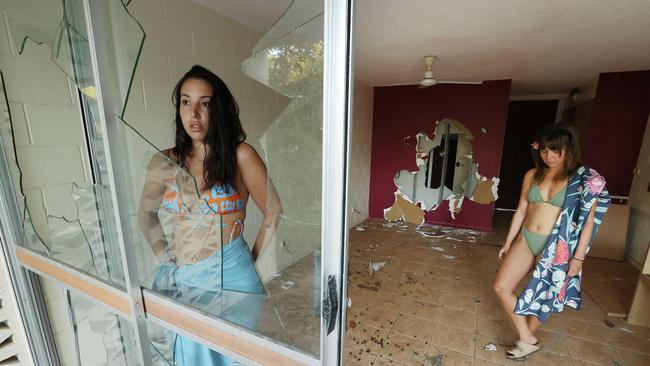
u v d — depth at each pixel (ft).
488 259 10.50
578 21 6.49
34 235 4.20
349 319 7.06
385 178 15.06
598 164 11.05
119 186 3.05
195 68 3.87
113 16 2.93
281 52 2.78
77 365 4.93
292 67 2.58
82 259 3.96
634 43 7.73
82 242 3.94
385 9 6.02
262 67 3.24
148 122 5.06
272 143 3.05
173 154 3.84
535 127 17.07
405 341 6.32
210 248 3.51
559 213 5.12
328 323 2.21
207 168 3.66
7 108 3.84
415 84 13.71
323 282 2.18
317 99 2.13
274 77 3.02
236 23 6.16
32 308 4.44
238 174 3.70
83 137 3.94
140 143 3.57
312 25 2.10
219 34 5.94
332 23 1.85
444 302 7.78
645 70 10.10
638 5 5.73
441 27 6.89
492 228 13.92
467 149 13.34
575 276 5.19
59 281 3.97
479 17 6.38
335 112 1.93
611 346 6.13
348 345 6.20
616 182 10.81
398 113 14.29
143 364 3.43
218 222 3.55
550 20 6.47
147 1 4.87
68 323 4.78
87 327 4.86
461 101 13.11
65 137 4.06
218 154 3.66
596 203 4.89
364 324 6.88
